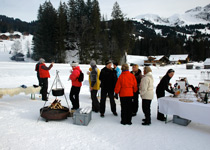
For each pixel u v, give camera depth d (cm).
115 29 4656
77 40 4116
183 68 3806
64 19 4053
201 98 391
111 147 292
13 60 4381
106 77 434
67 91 809
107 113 486
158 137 337
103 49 3972
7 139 304
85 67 2252
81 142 305
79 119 387
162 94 444
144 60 6056
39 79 678
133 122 419
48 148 279
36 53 4044
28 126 367
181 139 331
